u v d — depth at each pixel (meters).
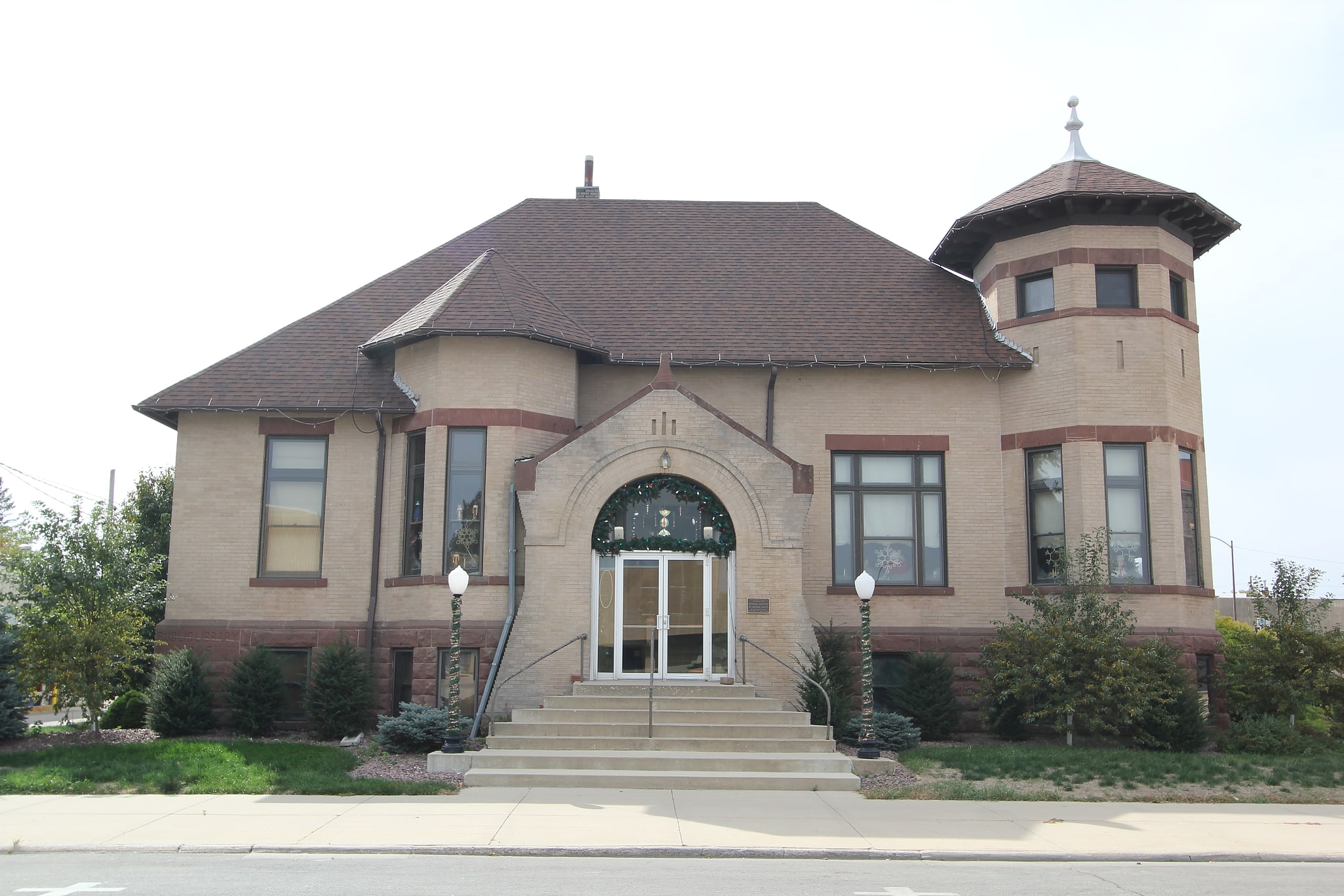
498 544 19.34
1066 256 21.02
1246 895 9.63
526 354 19.92
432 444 19.62
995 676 19.34
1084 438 20.38
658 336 21.62
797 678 18.53
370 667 19.84
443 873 10.11
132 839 11.51
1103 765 16.22
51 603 18.00
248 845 11.18
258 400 20.34
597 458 19.06
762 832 12.10
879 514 21.41
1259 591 20.72
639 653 19.17
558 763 15.68
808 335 21.77
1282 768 16.47
